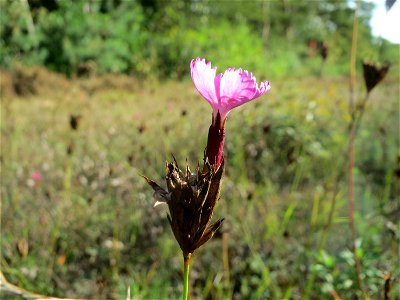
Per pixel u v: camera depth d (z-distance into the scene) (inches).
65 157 217.5
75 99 374.9
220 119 43.6
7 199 174.9
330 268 132.6
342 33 1968.5
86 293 143.8
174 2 1056.2
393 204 188.5
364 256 126.4
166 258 163.9
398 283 136.5
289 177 227.0
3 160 194.7
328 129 264.8
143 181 184.5
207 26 1021.2
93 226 174.2
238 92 42.4
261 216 178.5
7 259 151.6
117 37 776.3
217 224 42.6
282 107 272.5
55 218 170.1
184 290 42.8
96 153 224.2
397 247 147.3
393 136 261.3
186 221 41.9
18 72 548.7
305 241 167.2
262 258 158.2
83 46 739.4
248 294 148.2
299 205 192.4
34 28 770.2
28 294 69.3
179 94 359.3
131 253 165.3
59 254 163.0
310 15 1908.2
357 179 228.2
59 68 750.5
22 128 269.9
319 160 237.6
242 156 215.3
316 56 1115.3
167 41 758.5
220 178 42.6
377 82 94.6
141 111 317.1
